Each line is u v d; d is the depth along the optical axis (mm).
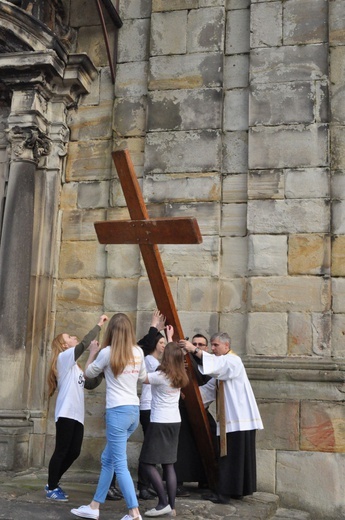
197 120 8148
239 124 8117
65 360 6086
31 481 6980
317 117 7738
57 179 8531
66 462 6043
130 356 5328
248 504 6340
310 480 6977
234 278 7777
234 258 7824
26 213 8188
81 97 8766
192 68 8305
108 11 8523
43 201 8469
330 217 7551
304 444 7059
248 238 7711
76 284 8305
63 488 6730
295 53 7945
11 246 8094
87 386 6168
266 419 7184
